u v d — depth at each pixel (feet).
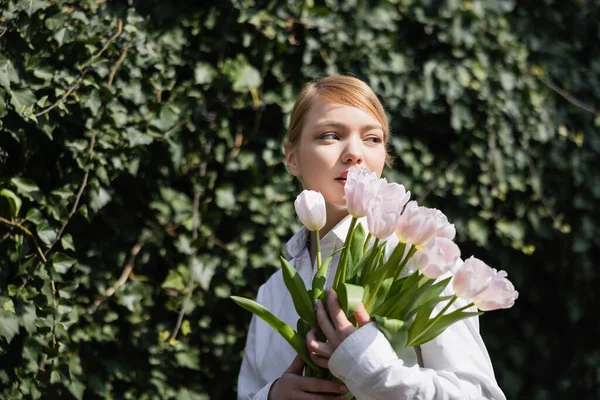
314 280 4.16
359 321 3.84
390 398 3.68
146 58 8.07
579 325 10.01
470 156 9.59
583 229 9.89
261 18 8.68
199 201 8.51
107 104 7.73
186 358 8.30
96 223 8.02
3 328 6.73
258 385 5.15
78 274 7.87
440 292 3.97
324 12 8.99
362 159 4.71
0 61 6.93
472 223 9.52
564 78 10.05
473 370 4.13
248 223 8.65
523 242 9.85
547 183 9.92
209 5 8.68
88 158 7.57
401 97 9.30
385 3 9.30
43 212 7.42
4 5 7.10
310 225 4.18
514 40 9.82
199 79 8.43
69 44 7.53
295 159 5.23
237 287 8.58
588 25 10.39
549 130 9.82
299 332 4.15
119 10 8.14
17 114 7.09
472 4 9.62
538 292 9.96
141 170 8.20
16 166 7.36
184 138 8.38
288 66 8.95
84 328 7.80
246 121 8.85
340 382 4.04
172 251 8.37
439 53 9.56
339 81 4.93
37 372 7.09
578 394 9.86
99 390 7.75
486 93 9.53
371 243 4.74
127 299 8.04
